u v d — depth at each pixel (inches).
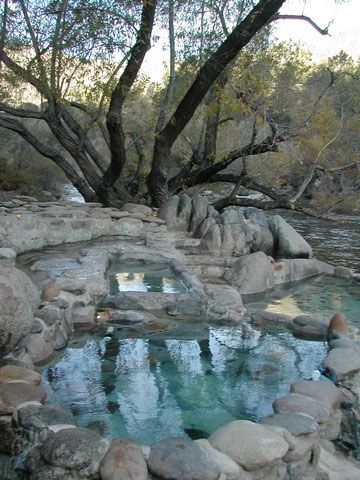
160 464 110.6
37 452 116.6
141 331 216.7
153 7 417.7
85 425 144.4
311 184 704.4
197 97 462.9
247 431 124.1
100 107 475.2
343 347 195.9
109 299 235.1
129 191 607.2
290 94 516.1
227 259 340.8
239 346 210.1
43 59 469.4
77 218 361.4
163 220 408.5
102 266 274.4
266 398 166.1
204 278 316.5
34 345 178.5
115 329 216.4
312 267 360.8
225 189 885.2
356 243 535.2
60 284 233.1
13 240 301.7
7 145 907.4
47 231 328.5
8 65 455.8
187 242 366.9
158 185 510.9
